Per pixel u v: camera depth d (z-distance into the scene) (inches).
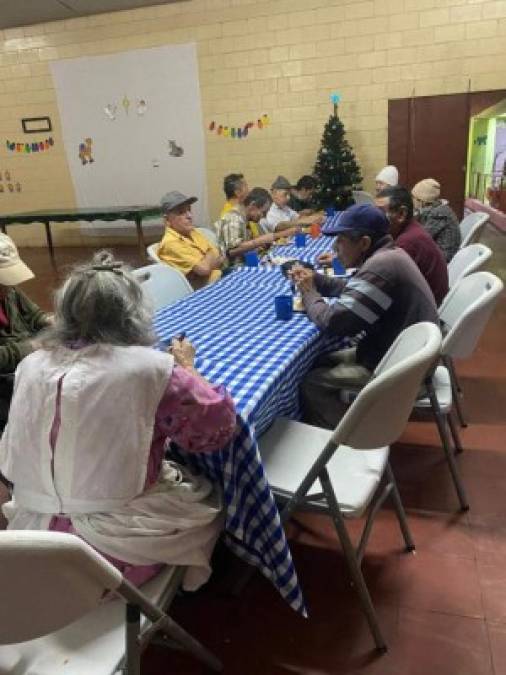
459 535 68.4
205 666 52.1
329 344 80.3
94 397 36.5
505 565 63.0
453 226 131.8
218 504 45.6
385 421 46.0
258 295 89.4
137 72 261.4
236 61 245.6
